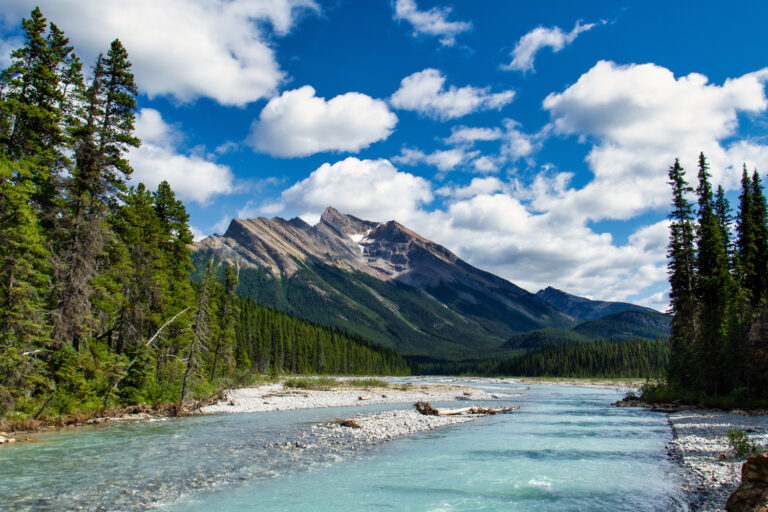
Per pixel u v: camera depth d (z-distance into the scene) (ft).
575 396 206.90
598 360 524.11
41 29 102.53
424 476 52.95
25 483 49.29
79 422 93.20
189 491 46.70
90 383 101.50
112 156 115.44
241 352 283.38
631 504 41.98
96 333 113.80
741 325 128.67
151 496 44.91
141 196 135.44
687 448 67.26
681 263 151.94
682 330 152.46
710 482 48.19
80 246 97.40
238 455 64.34
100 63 116.57
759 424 87.56
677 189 157.07
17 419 82.84
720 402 118.52
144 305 127.13
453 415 117.08
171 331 145.28
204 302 129.80
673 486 47.70
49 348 93.50
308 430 88.38
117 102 117.50
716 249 153.07
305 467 57.31
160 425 95.09
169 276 152.15
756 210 163.32
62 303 95.20
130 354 122.31
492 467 57.41
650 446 71.51
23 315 80.07
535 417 114.11
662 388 149.59
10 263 78.07
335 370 504.84
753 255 157.89
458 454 65.77
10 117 94.53
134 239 126.52
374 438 80.02
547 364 570.87
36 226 92.43
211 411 122.52
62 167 102.68
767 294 155.12
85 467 56.59
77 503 42.60
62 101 103.86
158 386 125.70
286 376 379.55
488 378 516.32
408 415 114.73
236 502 43.24
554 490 46.98
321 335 512.63
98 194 106.11
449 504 42.55
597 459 62.08
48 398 90.02
